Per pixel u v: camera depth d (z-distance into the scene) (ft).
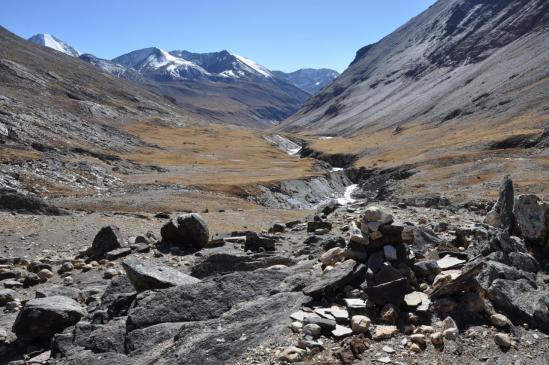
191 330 29.89
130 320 33.09
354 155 485.56
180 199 201.26
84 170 253.24
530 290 30.53
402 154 401.70
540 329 27.68
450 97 652.48
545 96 446.60
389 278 31.45
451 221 65.10
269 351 26.30
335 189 336.70
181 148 493.77
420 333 27.27
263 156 508.94
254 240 56.75
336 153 508.53
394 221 35.81
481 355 25.55
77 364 29.43
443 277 31.73
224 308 33.81
